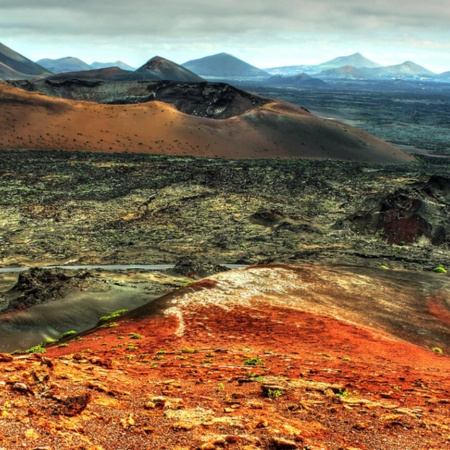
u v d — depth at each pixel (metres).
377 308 40.75
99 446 11.64
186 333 30.38
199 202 123.94
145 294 53.59
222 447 12.07
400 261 81.50
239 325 32.47
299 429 13.54
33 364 17.31
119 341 28.70
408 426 14.16
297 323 33.59
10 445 10.87
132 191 131.62
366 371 22.09
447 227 105.75
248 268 47.53
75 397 14.09
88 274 60.25
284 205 124.50
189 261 70.50
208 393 16.72
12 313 46.06
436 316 40.75
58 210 112.38
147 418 13.69
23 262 76.12
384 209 111.81
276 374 20.09
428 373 23.20
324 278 46.62
